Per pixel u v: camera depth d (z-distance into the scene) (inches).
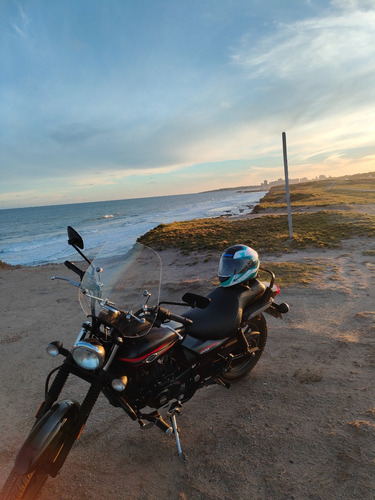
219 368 137.4
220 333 132.3
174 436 127.6
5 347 233.6
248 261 148.7
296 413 130.8
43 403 106.0
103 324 105.7
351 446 110.3
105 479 111.1
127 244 138.9
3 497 88.7
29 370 197.0
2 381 185.9
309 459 108.2
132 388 110.7
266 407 136.9
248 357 158.2
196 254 530.6
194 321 133.2
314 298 257.4
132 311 109.4
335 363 162.7
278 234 634.8
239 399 144.8
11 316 307.0
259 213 1530.5
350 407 129.4
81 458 121.7
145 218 2842.0
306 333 199.5
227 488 101.9
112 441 129.3
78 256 937.5
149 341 108.5
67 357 106.0
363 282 282.5
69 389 171.6
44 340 241.8
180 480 107.4
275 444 116.4
